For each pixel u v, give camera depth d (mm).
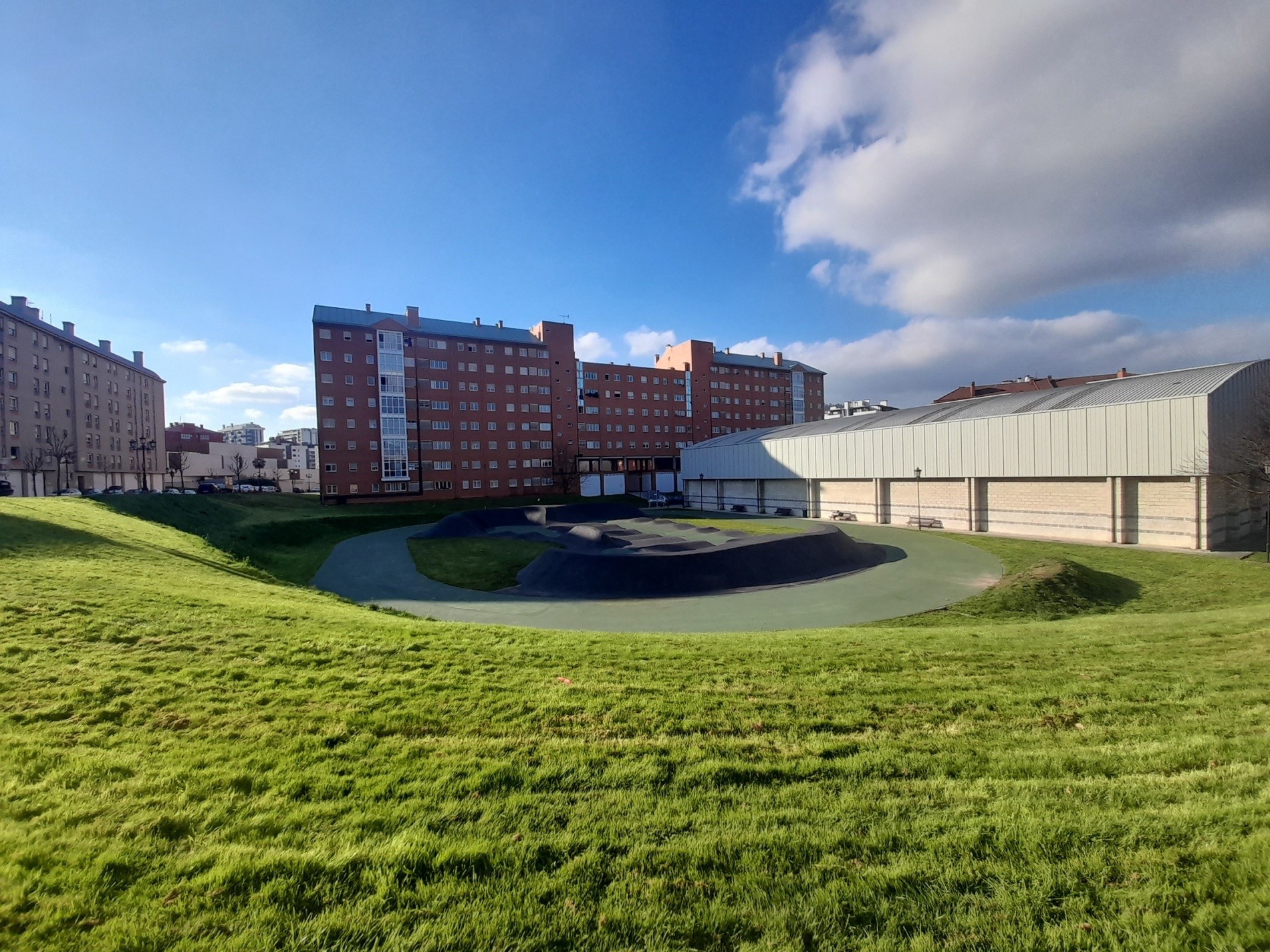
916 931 2902
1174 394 24281
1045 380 64750
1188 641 9391
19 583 9766
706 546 25172
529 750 4871
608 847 3568
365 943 2834
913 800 4102
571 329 76000
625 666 7652
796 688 6738
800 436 44875
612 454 82750
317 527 42812
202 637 7797
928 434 34500
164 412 87688
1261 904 2932
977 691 6645
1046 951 2770
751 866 3381
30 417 57781
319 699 5953
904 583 20828
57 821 3645
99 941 2775
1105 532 26750
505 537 37375
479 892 3160
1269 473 22328
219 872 3229
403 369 64062
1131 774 4422
